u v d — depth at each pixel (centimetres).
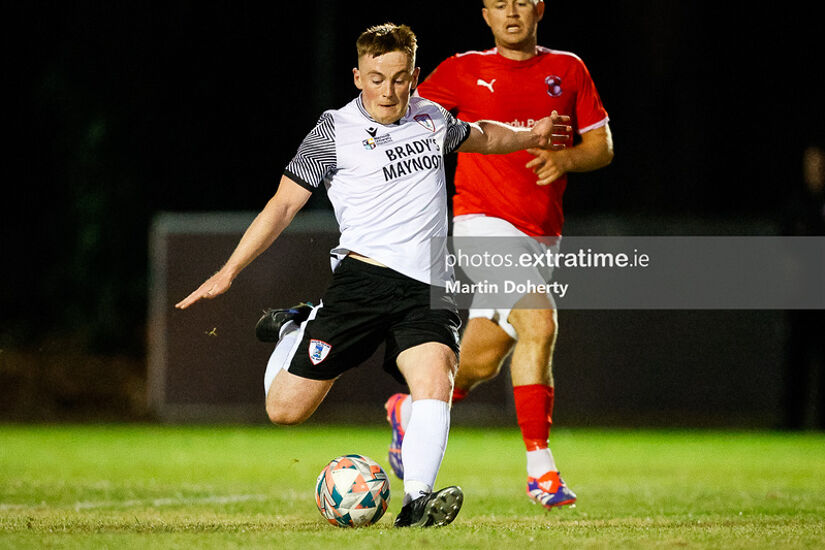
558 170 2283
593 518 2106
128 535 1717
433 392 1931
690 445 4562
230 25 7294
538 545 1596
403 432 2478
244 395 5512
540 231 2478
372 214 2000
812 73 7294
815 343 5153
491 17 2483
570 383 5444
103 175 6988
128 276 6962
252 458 3869
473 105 2511
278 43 7356
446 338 1988
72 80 7050
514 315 2406
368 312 1991
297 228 5428
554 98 2478
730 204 7362
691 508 2306
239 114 7338
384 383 5497
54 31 7138
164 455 3978
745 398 5416
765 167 7331
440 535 1703
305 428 5350
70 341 6888
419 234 2000
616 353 5431
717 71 7331
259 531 1798
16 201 7150
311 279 5428
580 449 4375
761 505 2367
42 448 4253
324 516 1900
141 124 7150
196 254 5484
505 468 3528
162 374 5531
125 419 6038
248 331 5497
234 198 7331
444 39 7312
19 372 6525
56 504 2327
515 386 2355
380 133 2003
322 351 2003
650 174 7288
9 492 2578
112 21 7100
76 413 6266
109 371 6675
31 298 7088
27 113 7131
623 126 7338
